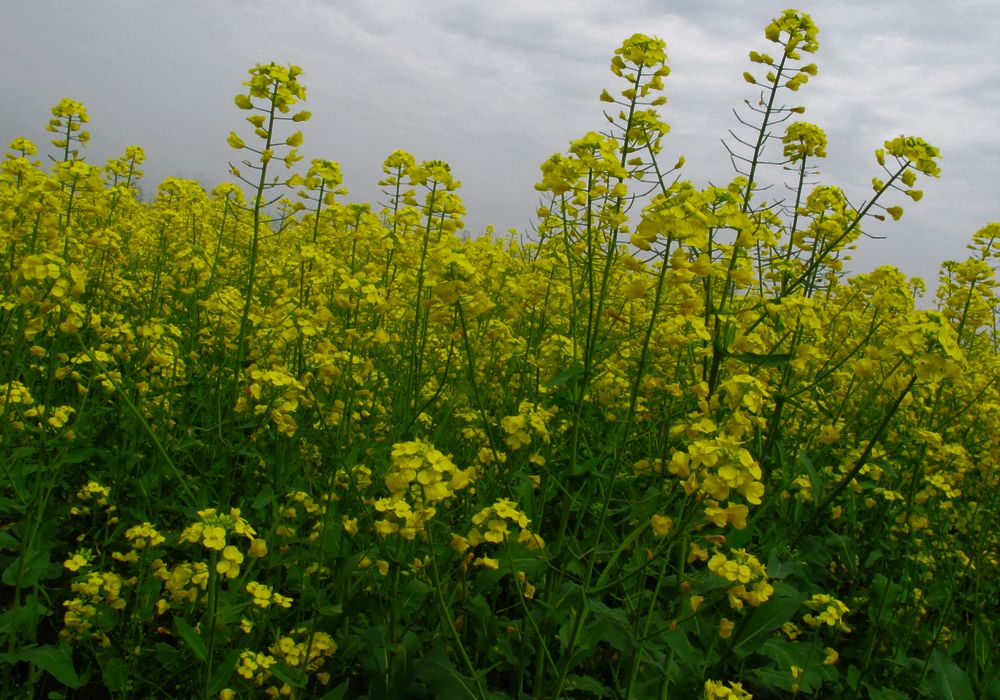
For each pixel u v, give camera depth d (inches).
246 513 37.6
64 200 45.4
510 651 31.8
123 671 30.0
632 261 31.8
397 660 29.3
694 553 31.8
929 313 28.6
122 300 54.8
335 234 54.4
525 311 49.4
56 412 36.6
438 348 49.3
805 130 42.0
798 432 44.7
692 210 28.7
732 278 33.9
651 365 45.1
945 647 38.5
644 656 30.5
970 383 53.8
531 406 34.5
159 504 37.0
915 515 40.3
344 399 39.5
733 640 30.5
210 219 73.3
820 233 41.1
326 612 30.0
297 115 37.4
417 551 32.6
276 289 53.1
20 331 36.8
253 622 29.9
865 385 47.8
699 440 28.0
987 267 50.2
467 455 43.6
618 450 31.0
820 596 32.9
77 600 30.7
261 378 33.9
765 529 40.8
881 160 35.4
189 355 46.8
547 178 33.4
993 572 44.2
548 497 36.7
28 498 33.4
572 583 32.9
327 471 36.8
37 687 32.4
